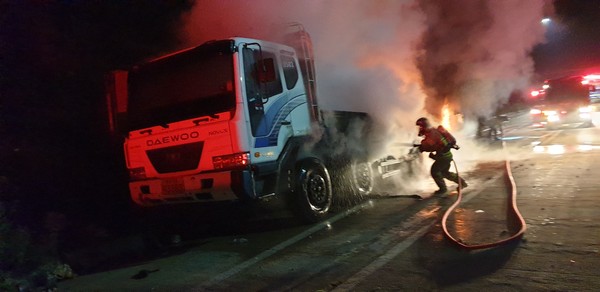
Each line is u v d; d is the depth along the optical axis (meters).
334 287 4.63
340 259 5.43
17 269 5.49
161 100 6.73
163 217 7.92
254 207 8.34
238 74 6.18
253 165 6.15
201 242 7.04
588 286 4.05
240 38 6.37
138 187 6.81
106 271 6.04
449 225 6.29
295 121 7.11
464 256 5.07
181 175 6.48
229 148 6.11
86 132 8.41
